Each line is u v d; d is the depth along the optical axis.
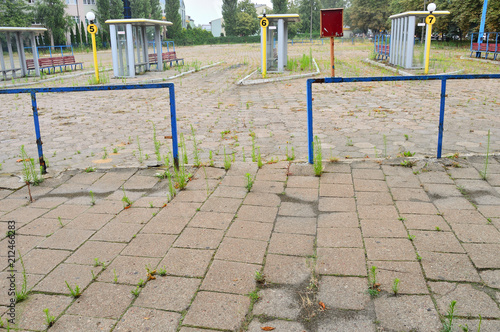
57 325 2.46
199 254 3.21
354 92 12.46
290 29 74.44
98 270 3.04
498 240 3.28
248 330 2.39
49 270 3.05
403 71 17.80
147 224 3.76
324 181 4.69
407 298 2.62
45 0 52.28
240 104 11.00
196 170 5.18
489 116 8.59
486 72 17.16
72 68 24.67
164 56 23.14
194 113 9.91
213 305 2.61
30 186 4.85
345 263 3.03
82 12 61.56
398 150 6.35
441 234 3.41
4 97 13.34
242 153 6.39
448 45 39.84
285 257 3.14
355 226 3.61
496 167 4.92
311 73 17.67
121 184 4.83
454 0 33.97
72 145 7.20
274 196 4.32
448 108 9.59
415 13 17.67
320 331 2.37
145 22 18.62
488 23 32.03
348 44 56.44
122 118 9.54
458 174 4.75
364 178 4.73
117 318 2.51
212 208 4.07
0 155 6.67
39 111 10.71
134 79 17.64
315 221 3.74
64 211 4.11
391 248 3.21
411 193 4.28
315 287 2.77
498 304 2.54
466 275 2.84
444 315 2.46
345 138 7.15
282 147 6.68
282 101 11.25
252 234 3.52
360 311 2.52
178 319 2.49
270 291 2.74
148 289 2.79
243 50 45.62
